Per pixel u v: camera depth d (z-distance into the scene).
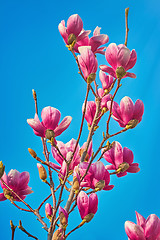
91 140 1.44
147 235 1.29
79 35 1.41
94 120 1.43
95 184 1.34
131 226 1.29
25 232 1.34
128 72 1.36
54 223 1.34
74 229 1.30
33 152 1.38
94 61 1.34
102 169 1.34
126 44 1.36
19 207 1.41
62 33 1.41
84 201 1.31
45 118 1.35
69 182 1.41
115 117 1.40
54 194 1.42
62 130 1.36
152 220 1.30
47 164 1.40
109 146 1.36
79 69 1.38
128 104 1.38
